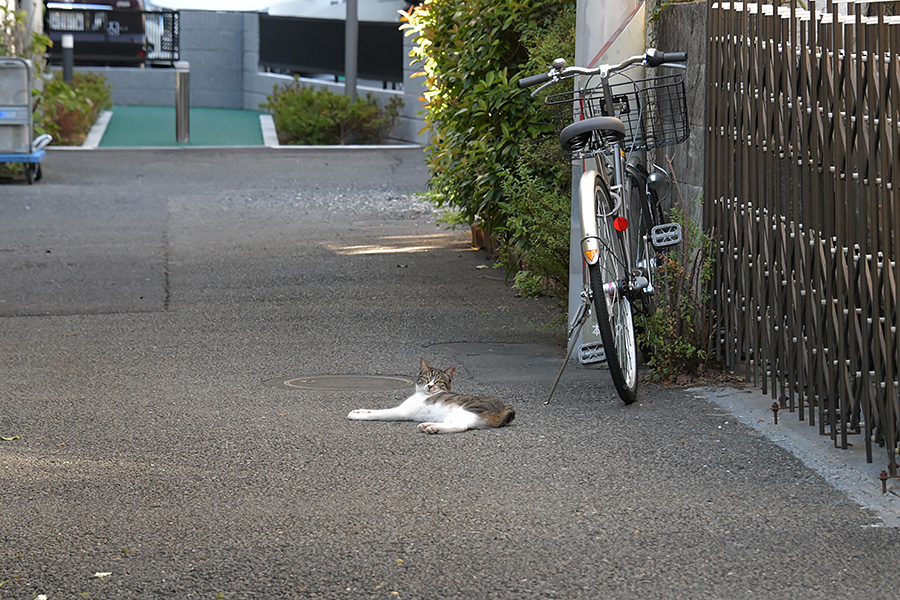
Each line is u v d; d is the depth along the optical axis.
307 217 18.11
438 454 6.36
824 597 4.52
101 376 8.41
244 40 40.56
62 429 6.95
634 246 8.32
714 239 7.92
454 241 15.21
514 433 6.76
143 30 38.41
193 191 21.36
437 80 12.55
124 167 24.91
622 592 4.56
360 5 31.69
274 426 6.99
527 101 10.77
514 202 9.98
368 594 4.55
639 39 8.49
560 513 5.42
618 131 7.11
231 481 5.93
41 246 15.05
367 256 14.05
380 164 25.72
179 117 30.56
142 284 12.38
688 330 7.92
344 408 7.45
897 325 5.52
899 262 5.41
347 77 30.44
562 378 8.18
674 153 8.56
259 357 9.03
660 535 5.13
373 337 9.73
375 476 5.99
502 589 4.59
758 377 7.66
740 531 5.18
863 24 5.75
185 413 7.32
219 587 4.62
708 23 7.85
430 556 4.92
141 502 5.61
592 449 6.42
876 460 6.09
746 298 7.48
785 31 6.74
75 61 39.81
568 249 9.13
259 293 11.80
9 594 4.55
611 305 7.19
